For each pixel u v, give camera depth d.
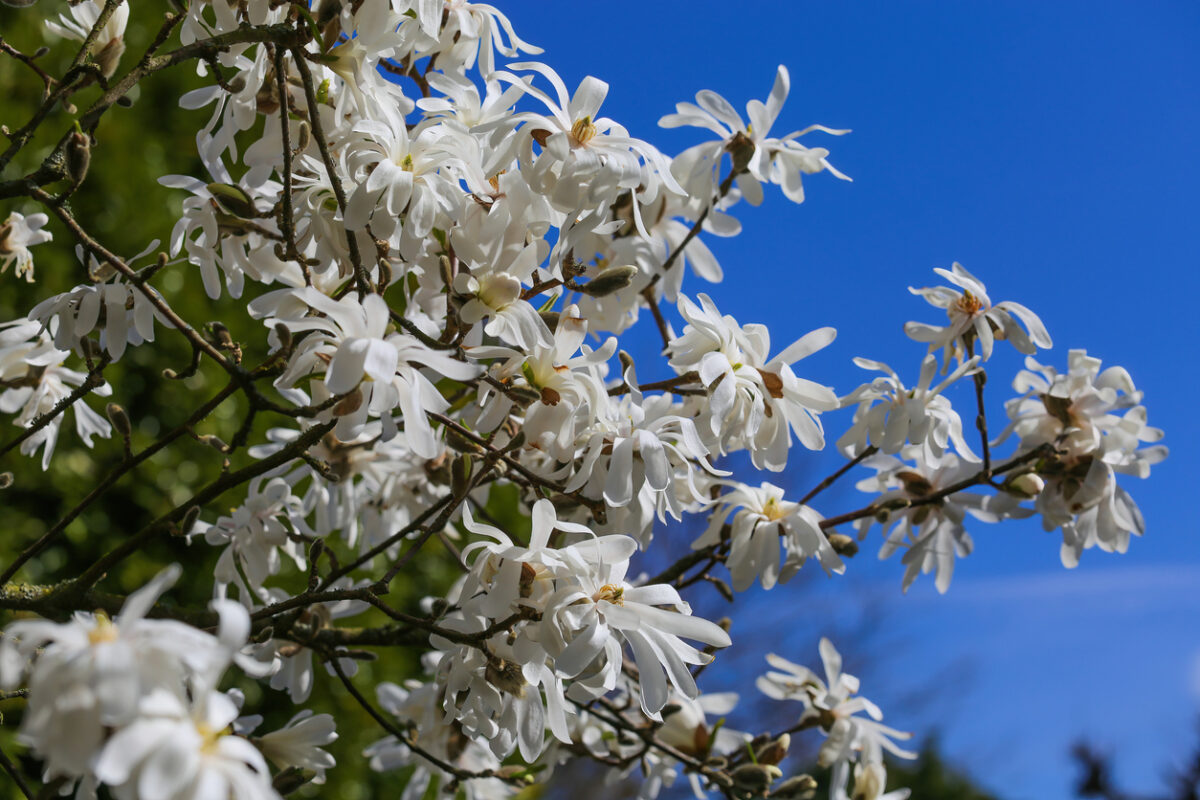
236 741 0.61
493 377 0.85
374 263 0.85
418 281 0.92
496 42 0.92
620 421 0.86
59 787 0.68
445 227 0.85
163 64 0.80
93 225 1.36
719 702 1.07
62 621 0.85
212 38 0.80
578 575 0.78
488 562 0.80
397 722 1.08
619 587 0.79
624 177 0.85
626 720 0.99
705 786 1.04
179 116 1.51
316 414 0.81
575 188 0.84
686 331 0.89
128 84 0.79
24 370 0.95
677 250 1.00
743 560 0.95
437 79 0.90
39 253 1.31
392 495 1.05
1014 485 0.97
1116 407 0.99
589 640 0.77
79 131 0.77
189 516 0.84
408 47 0.89
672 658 0.78
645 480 0.86
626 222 0.93
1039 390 1.01
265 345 1.46
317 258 0.85
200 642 0.61
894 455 1.03
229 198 0.83
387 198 0.81
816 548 0.94
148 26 1.49
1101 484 0.98
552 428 0.85
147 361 1.37
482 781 1.02
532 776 0.91
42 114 0.79
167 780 0.57
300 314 0.81
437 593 1.53
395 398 0.75
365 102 0.85
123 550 0.85
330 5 0.82
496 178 0.87
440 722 1.00
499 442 0.95
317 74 0.87
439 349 0.84
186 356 1.39
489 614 0.78
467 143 0.85
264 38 0.80
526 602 0.78
